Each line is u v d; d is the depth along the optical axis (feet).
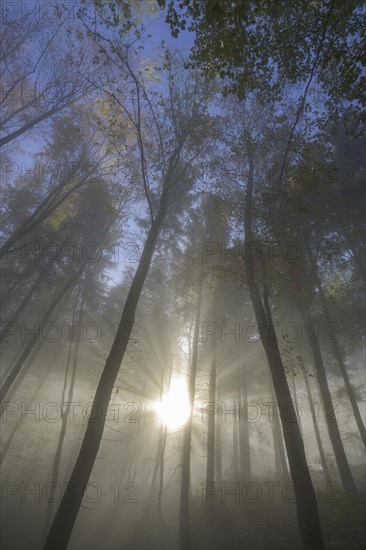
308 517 23.20
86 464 22.66
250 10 23.26
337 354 45.55
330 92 29.37
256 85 30.17
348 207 46.80
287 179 40.27
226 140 41.52
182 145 39.45
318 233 47.60
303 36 26.16
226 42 24.04
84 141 50.65
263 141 42.14
